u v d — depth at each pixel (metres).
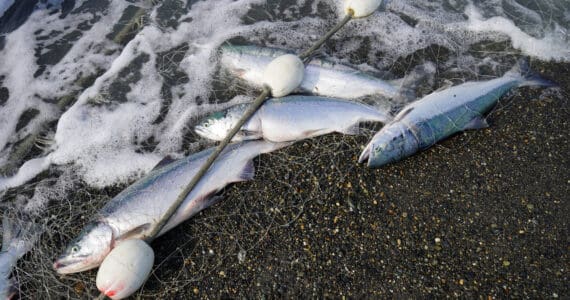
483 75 1.42
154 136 1.33
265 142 1.28
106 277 1.04
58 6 1.59
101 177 1.26
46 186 1.25
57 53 1.49
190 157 1.22
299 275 1.15
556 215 1.21
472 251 1.17
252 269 1.16
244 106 1.29
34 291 1.13
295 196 1.23
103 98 1.39
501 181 1.25
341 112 1.30
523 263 1.16
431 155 1.29
